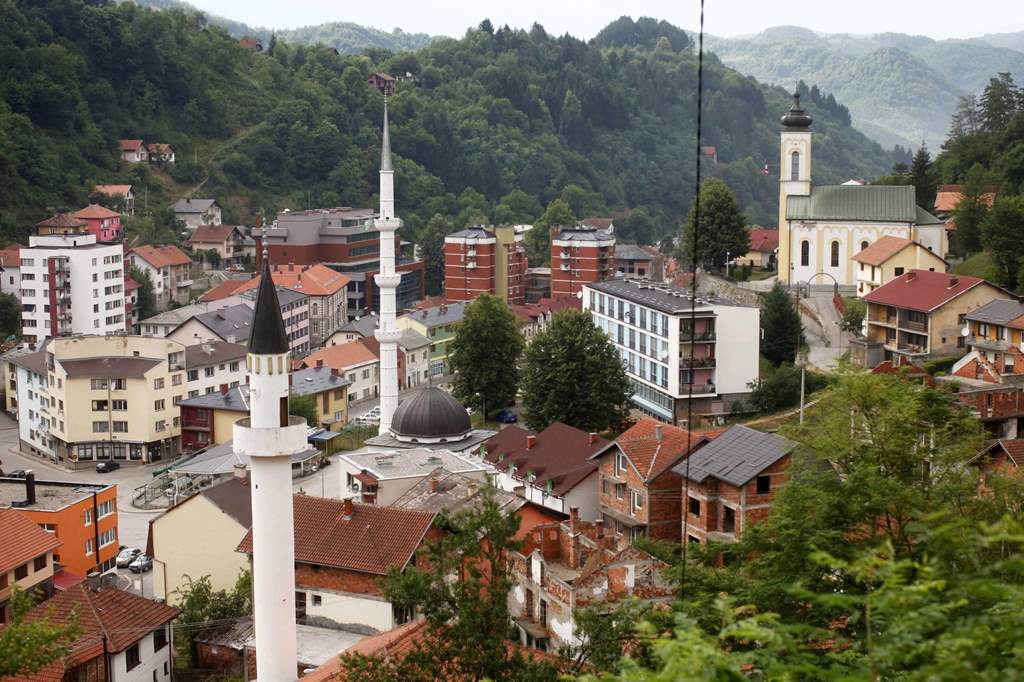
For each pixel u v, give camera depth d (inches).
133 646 3085.6
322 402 7436.0
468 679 2048.5
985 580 1143.6
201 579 3818.9
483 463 4771.2
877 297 6151.6
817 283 7657.5
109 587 3260.3
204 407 6988.2
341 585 3206.2
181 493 6023.6
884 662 1115.3
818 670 1130.0
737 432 3873.0
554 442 4766.2
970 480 2281.0
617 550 2967.5
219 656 3393.2
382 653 2233.0
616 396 6072.8
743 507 3614.7
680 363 6122.1
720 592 2030.0
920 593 1086.4
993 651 1053.8
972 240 7544.3
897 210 7524.6
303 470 6378.0
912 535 2015.3
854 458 2393.0
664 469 3973.9
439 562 2181.3
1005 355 5324.8
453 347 7106.3
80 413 6929.1
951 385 4045.3
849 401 2472.9
